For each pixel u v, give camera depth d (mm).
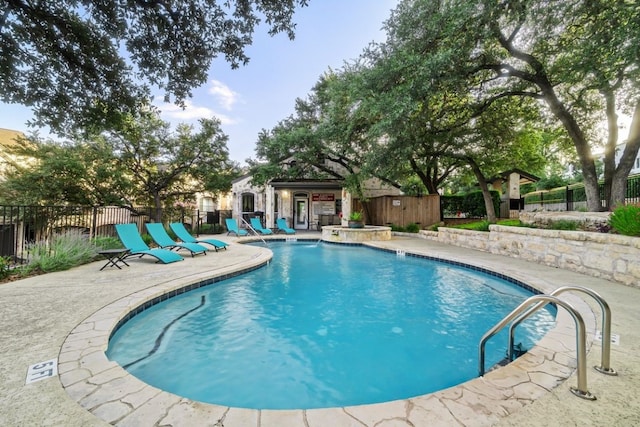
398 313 4234
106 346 2398
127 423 1514
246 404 2256
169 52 5039
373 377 2643
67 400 1688
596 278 4750
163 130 14258
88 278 4805
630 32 4855
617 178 7453
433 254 7730
